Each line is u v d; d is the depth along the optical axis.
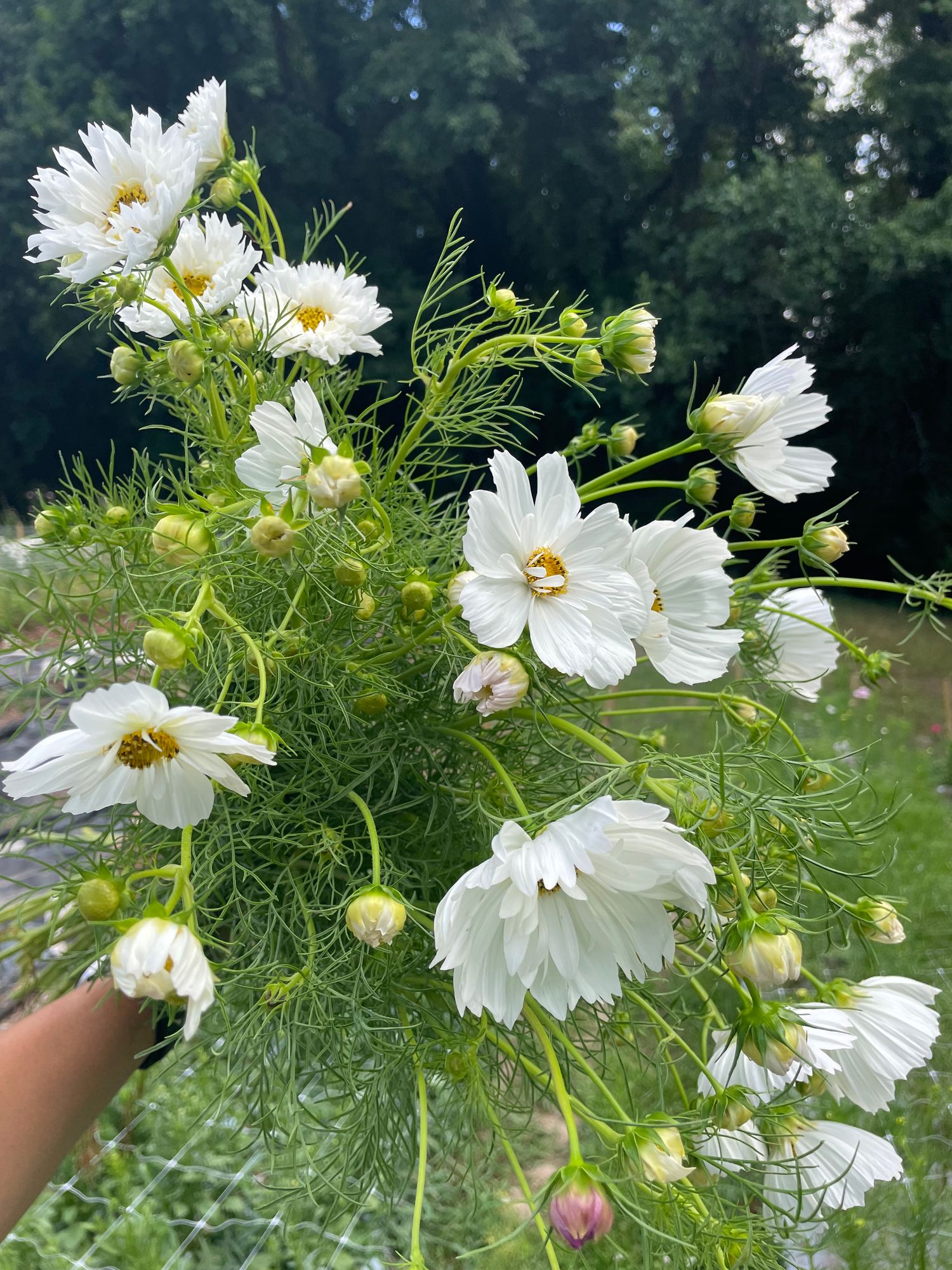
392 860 0.48
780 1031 0.36
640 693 0.49
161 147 0.43
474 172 5.19
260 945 0.44
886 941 0.44
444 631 0.43
